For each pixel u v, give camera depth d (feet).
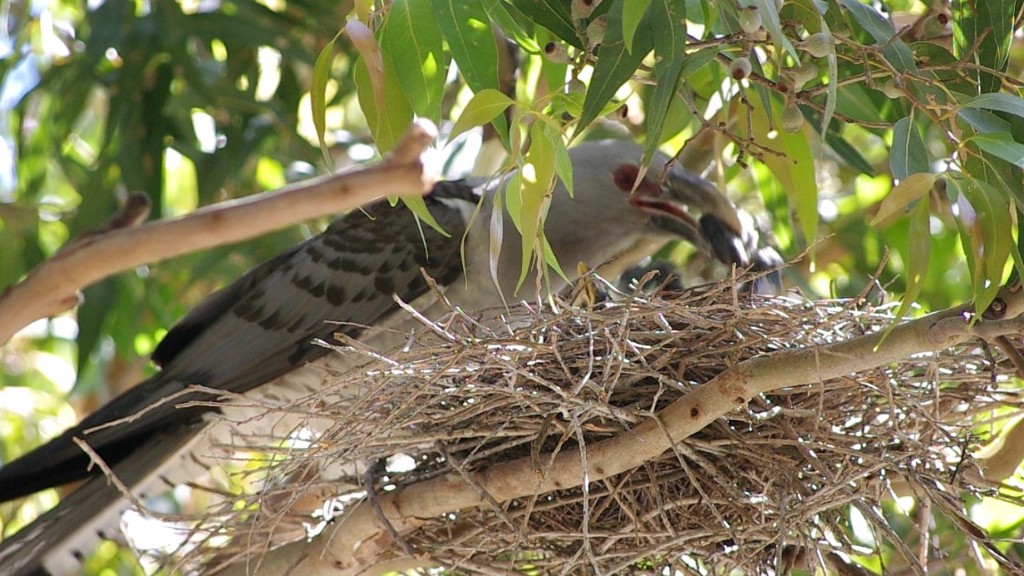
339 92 40.40
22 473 29.94
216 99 40.83
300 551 25.55
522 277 20.43
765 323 23.02
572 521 23.68
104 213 41.37
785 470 22.30
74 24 45.50
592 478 22.18
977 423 23.80
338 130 44.91
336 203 15.71
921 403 23.08
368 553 24.77
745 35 20.18
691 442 22.21
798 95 20.90
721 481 22.12
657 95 19.83
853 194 44.65
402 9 20.31
